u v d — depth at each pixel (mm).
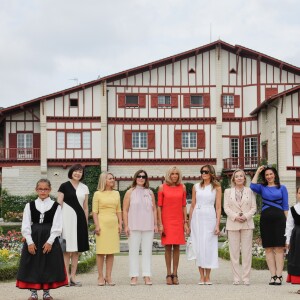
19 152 47750
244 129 48281
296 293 12164
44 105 46906
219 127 47969
